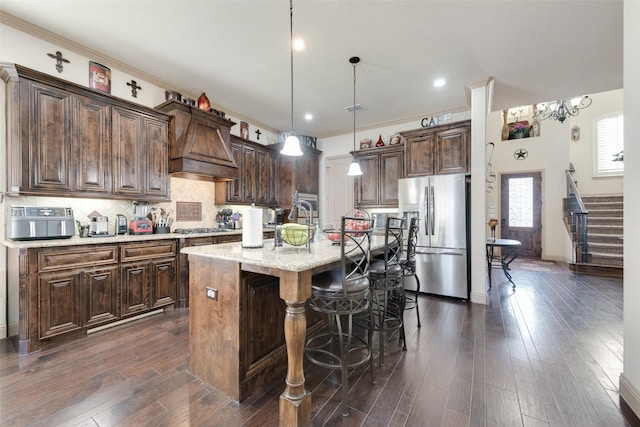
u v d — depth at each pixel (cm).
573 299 361
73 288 238
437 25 246
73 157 256
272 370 188
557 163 671
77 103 260
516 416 151
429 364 204
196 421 147
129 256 275
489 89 359
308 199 544
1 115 238
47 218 240
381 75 333
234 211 456
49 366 198
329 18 237
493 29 250
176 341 239
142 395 167
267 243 226
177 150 331
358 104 421
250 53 290
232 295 166
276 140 550
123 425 143
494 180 739
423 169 396
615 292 391
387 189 468
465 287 357
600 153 660
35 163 234
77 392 169
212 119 371
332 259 160
